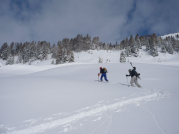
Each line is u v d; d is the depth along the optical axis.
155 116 2.78
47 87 5.92
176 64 41.91
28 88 5.62
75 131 2.17
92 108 3.25
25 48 102.75
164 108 3.32
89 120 2.64
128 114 2.93
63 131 2.19
